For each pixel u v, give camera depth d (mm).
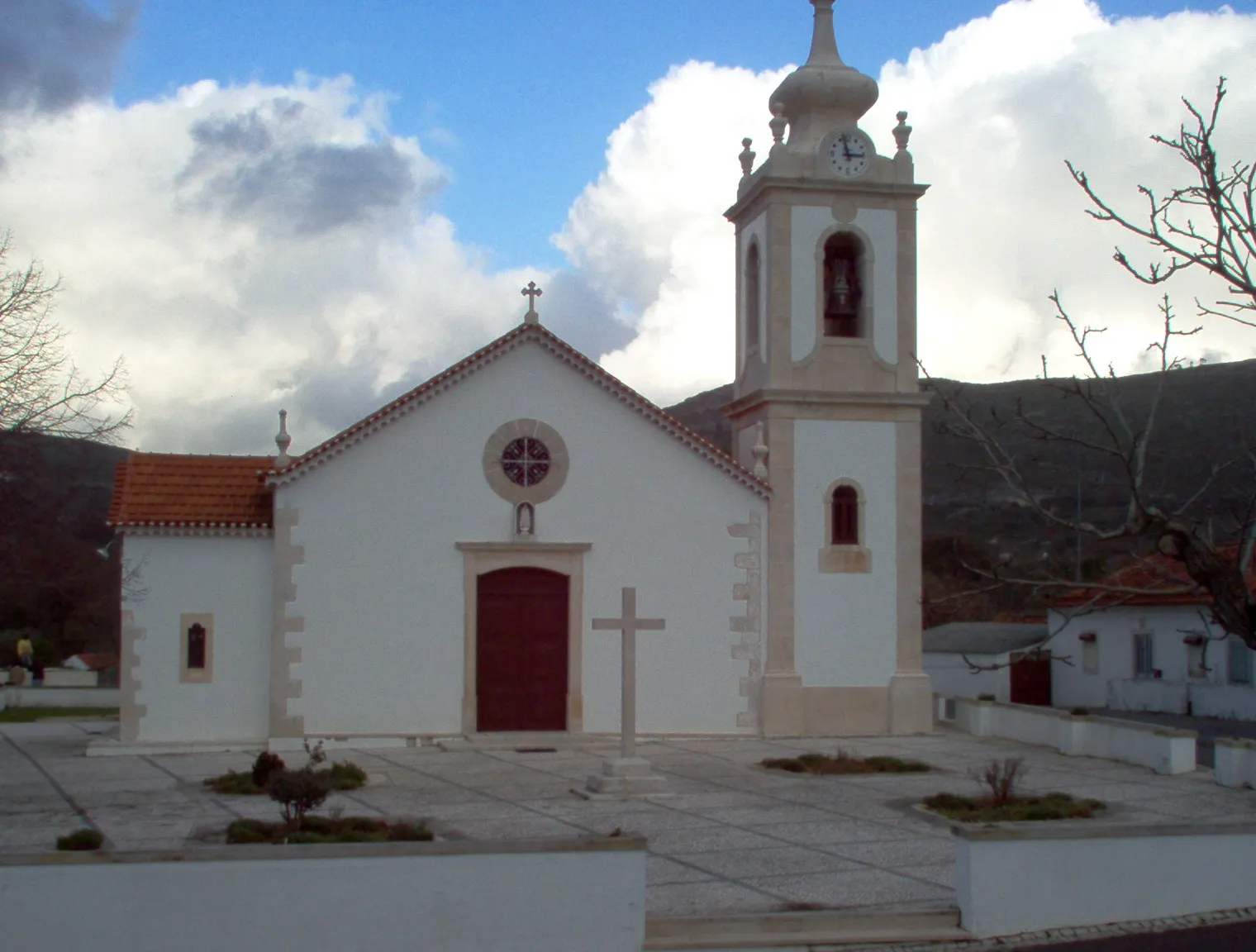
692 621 28547
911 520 29891
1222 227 10383
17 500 26219
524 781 22250
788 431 29500
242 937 11398
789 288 29938
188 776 22812
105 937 11195
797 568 29266
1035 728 27969
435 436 27625
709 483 28844
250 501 27672
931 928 13094
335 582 26969
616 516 28344
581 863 11953
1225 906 13797
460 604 27516
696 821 18562
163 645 26609
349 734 26797
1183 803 20188
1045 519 10805
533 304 28188
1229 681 38750
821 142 30156
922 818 18891
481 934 11750
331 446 27062
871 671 29438
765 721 28656
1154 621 41875
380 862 11633
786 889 14438
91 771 23531
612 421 28438
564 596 28156
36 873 11141
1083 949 12602
